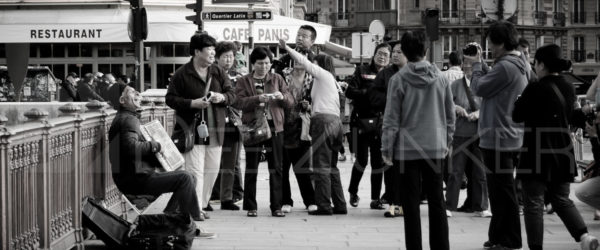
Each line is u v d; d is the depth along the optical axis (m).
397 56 12.23
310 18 89.25
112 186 10.98
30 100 23.84
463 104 12.70
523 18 85.75
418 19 85.88
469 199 13.22
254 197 12.45
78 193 9.23
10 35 30.02
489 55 80.62
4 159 6.96
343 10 88.38
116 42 32.44
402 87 9.08
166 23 29.39
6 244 7.02
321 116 12.44
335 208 12.78
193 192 10.16
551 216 12.82
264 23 30.33
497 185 9.80
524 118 9.42
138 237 9.35
